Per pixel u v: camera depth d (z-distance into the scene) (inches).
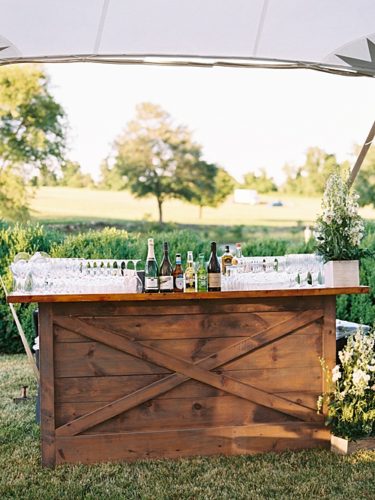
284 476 143.3
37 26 155.1
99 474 143.8
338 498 132.0
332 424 161.3
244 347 156.6
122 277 153.3
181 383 154.6
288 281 161.9
